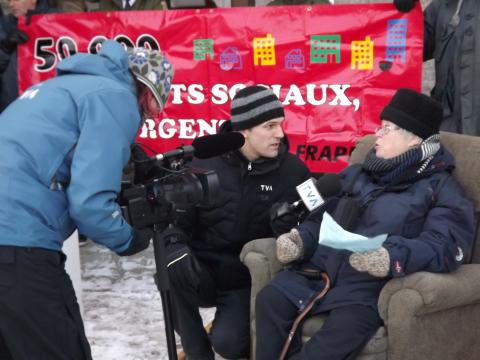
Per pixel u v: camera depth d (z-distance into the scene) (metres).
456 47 3.58
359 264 2.29
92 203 1.87
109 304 3.73
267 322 2.49
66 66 2.05
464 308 2.45
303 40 3.92
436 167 2.59
